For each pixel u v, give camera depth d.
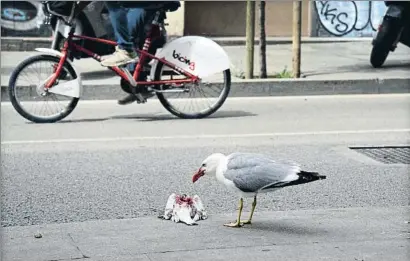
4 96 15.02
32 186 9.16
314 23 23.22
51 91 12.87
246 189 7.40
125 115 13.77
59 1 12.88
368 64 18.81
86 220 7.95
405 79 16.66
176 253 6.78
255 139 11.91
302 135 12.20
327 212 8.19
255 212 8.22
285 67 17.61
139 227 7.64
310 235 7.33
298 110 14.42
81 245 7.04
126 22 12.84
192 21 22.23
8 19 20.94
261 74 16.66
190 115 13.46
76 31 14.51
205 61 13.22
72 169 9.96
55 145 11.33
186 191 9.04
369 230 7.49
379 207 8.41
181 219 7.82
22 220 7.91
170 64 13.12
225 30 22.47
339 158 10.68
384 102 15.40
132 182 9.39
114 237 7.29
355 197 8.82
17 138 11.77
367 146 11.45
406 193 8.99
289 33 22.88
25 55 19.30
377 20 23.25
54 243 7.11
